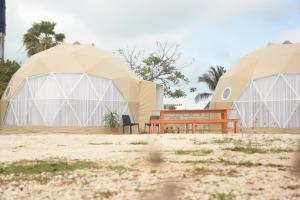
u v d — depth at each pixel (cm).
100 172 685
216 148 1105
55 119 2412
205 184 550
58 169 731
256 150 1037
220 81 2777
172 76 4241
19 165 788
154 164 730
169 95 4247
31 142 1450
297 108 2333
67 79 2455
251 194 486
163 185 546
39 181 614
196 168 702
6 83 3108
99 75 2511
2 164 811
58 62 2519
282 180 577
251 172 654
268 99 2412
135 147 1175
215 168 705
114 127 2439
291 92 2361
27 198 497
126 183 575
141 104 2652
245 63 2655
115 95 2531
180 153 971
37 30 3656
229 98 2583
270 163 763
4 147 1248
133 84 2633
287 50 2561
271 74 2433
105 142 1409
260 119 2428
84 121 2427
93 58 2591
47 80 2464
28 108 2495
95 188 547
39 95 2467
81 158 902
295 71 2386
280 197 468
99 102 2467
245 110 2492
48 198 495
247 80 2534
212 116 2488
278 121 2370
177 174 639
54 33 3719
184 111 2050
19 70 2722
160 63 4234
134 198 479
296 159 652
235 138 1521
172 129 2294
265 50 2666
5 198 498
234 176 617
